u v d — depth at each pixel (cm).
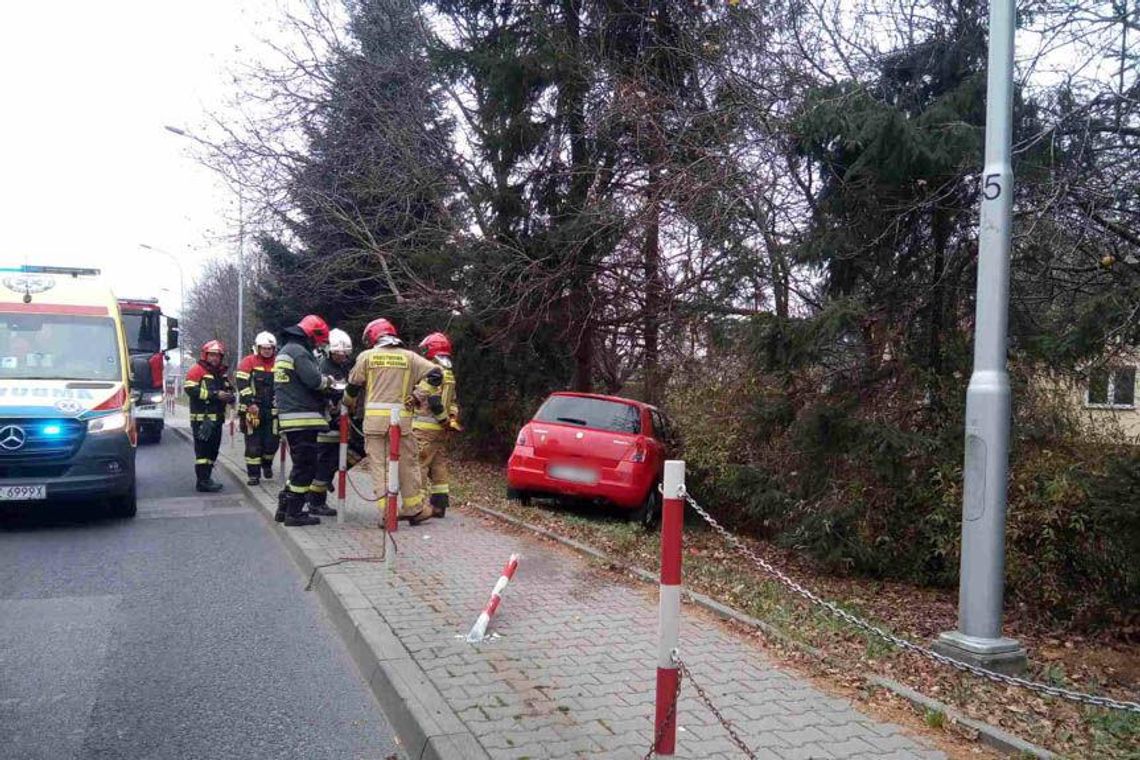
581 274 1353
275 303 2284
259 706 471
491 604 560
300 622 624
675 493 353
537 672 495
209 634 591
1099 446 789
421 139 1568
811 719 446
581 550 818
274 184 1602
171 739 428
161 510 1083
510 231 1425
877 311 836
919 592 858
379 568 728
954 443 792
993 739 421
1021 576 790
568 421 1086
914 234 834
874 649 570
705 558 898
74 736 427
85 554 820
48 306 1019
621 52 1307
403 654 515
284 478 1251
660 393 1373
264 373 1259
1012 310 796
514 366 1559
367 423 909
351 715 463
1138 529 687
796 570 925
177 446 2161
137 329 2298
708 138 1049
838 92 799
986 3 814
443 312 1539
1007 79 549
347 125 1596
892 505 841
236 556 828
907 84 853
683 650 546
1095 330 681
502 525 952
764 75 983
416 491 923
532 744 397
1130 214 749
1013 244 763
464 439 1778
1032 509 777
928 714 448
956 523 798
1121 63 753
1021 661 538
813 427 821
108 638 576
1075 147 747
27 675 507
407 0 1599
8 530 928
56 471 897
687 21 1173
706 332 1067
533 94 1378
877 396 847
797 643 562
